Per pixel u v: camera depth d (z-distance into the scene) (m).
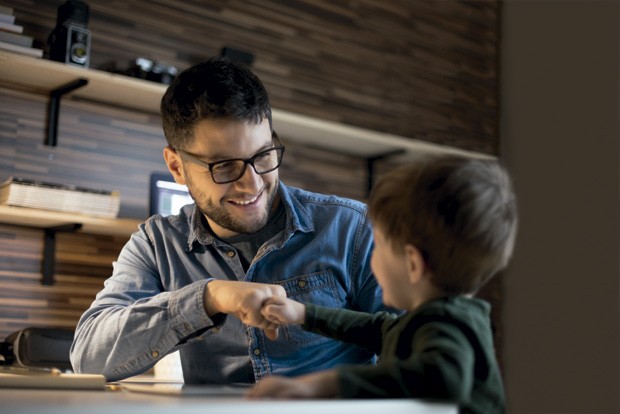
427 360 0.79
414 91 3.66
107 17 2.81
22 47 2.40
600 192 3.68
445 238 0.89
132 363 1.26
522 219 3.93
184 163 1.40
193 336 1.23
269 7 3.24
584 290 3.68
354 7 3.50
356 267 1.47
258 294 1.12
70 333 2.23
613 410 3.53
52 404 0.65
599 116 3.73
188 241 1.49
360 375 0.79
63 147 2.69
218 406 0.64
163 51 2.93
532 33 3.99
